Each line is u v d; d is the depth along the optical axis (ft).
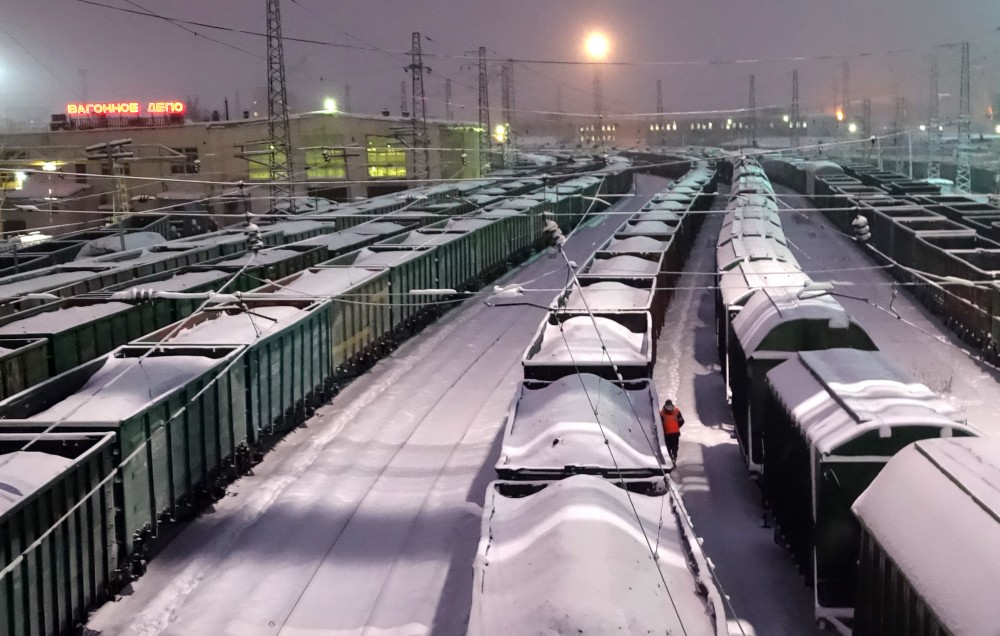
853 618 38.70
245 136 234.17
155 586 49.78
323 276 93.81
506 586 33.78
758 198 152.46
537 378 62.23
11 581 38.65
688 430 73.00
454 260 127.13
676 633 30.19
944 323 108.78
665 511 41.37
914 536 31.73
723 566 48.93
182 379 58.23
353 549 54.19
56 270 101.45
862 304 123.03
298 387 75.92
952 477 32.48
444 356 103.45
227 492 62.69
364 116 247.50
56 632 42.39
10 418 52.16
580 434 48.39
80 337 70.95
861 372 47.65
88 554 45.47
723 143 632.79
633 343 70.74
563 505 37.55
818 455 41.04
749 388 60.08
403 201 181.06
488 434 75.00
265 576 50.90
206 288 89.71
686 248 153.69
